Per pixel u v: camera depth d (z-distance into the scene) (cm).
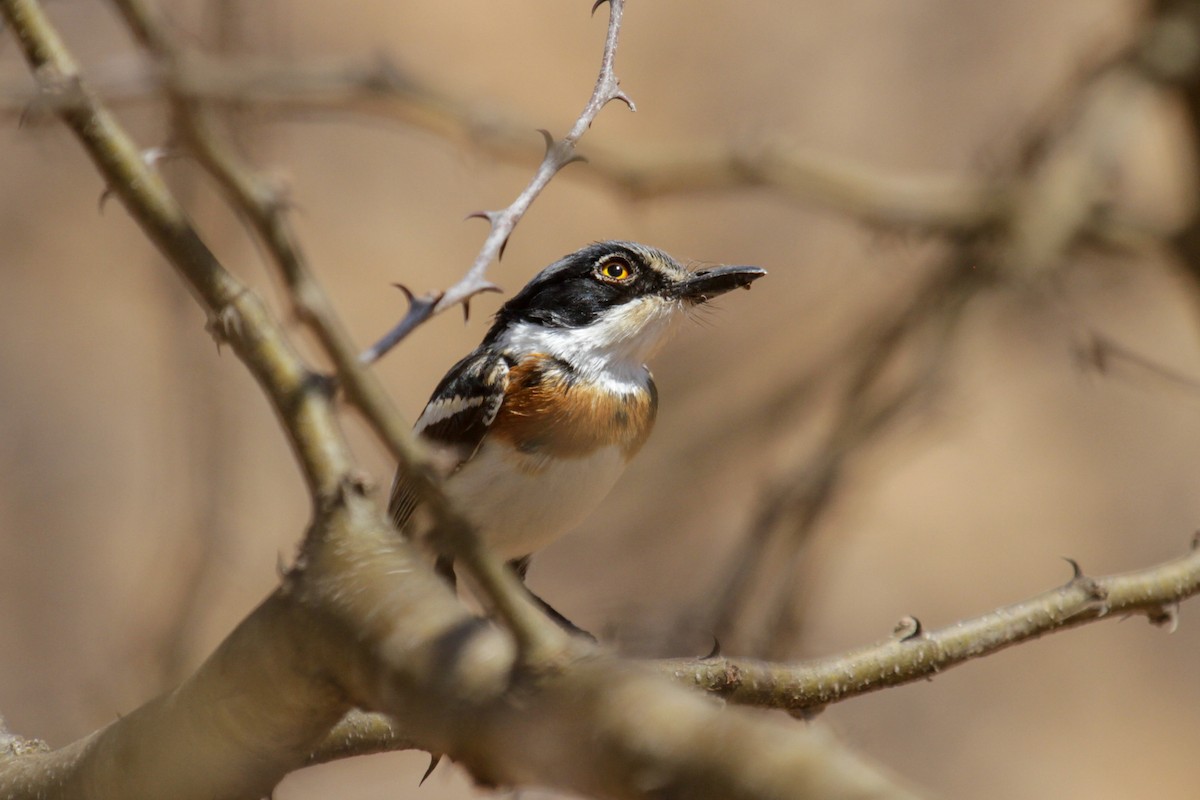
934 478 1838
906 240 1116
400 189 1848
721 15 1889
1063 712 1653
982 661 1697
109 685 1047
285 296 336
